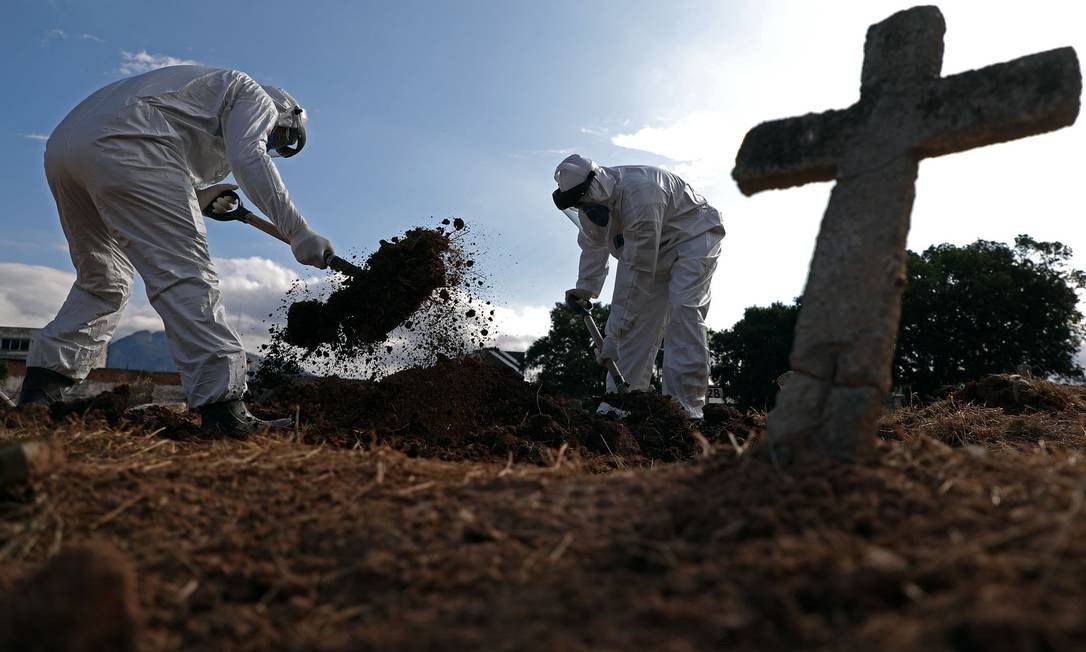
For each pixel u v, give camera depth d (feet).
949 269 93.61
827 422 9.27
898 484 8.38
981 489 8.23
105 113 15.74
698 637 5.88
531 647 5.95
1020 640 4.92
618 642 5.90
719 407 21.31
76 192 16.84
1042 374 90.07
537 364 94.27
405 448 15.16
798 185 11.17
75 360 18.35
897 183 9.77
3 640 5.79
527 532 8.42
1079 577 5.90
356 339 18.20
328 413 17.95
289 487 10.62
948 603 5.70
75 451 12.71
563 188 22.86
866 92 10.44
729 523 7.91
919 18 10.25
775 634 5.80
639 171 23.12
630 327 23.52
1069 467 9.04
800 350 9.71
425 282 17.69
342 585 7.78
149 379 88.63
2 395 16.26
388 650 6.20
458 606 6.96
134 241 15.70
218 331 15.72
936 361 93.04
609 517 8.66
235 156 16.62
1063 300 88.94
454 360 19.81
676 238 23.62
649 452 17.79
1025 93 9.22
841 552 6.86
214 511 9.90
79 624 5.83
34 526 9.16
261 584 7.95
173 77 16.65
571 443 16.76
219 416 15.71
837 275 9.73
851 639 5.51
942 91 9.78
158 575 8.18
